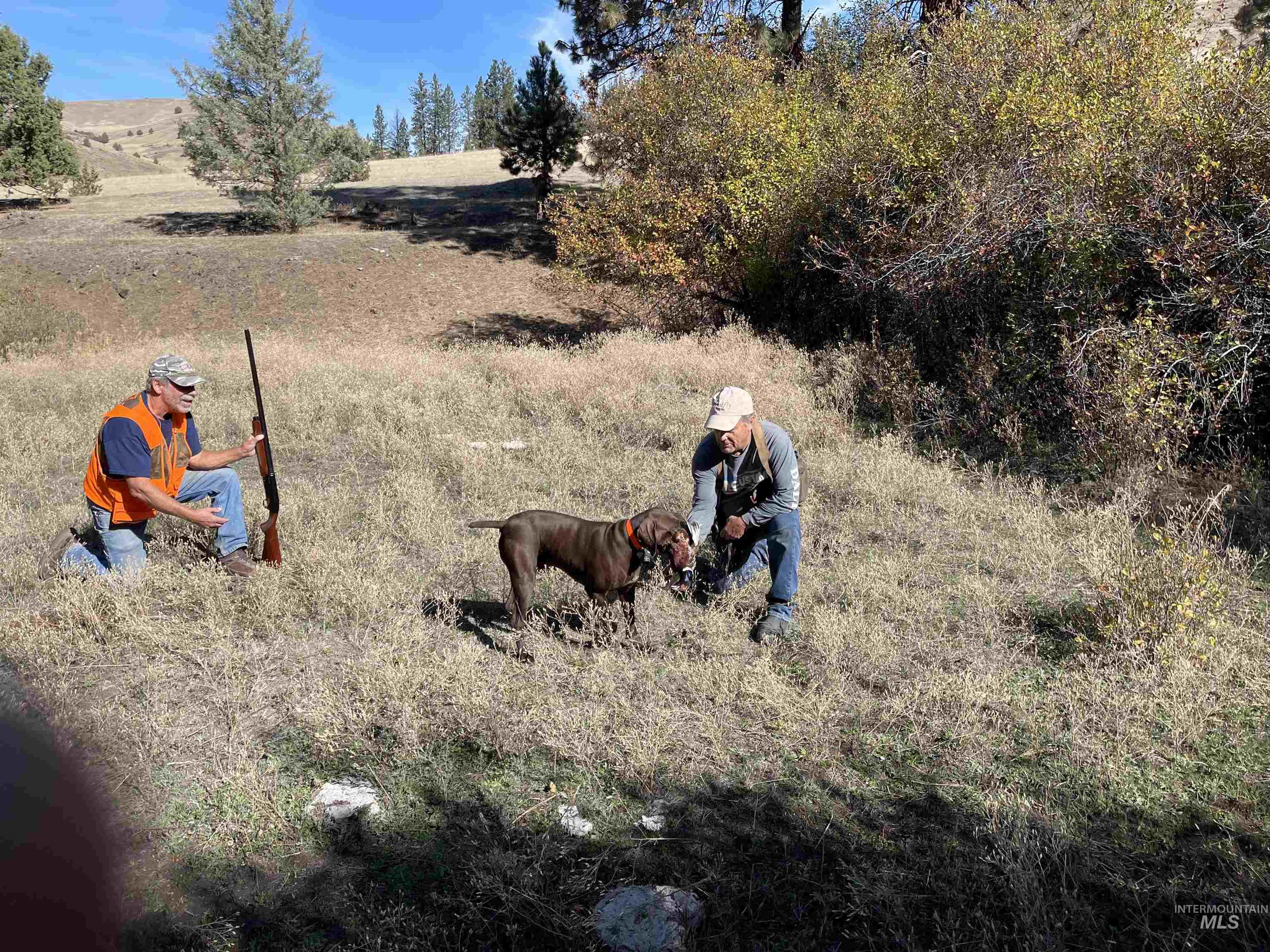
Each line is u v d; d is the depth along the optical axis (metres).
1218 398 7.68
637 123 17.62
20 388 11.88
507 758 3.76
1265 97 8.02
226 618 4.98
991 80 11.64
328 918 2.90
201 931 2.78
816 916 2.93
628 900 2.93
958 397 9.73
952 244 10.41
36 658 4.30
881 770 3.72
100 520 5.35
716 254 16.00
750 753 3.82
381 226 33.34
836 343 13.28
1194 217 7.97
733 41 17.67
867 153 12.80
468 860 3.17
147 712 3.95
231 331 23.02
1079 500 7.07
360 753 3.78
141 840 3.10
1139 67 10.43
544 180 32.62
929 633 4.85
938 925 2.84
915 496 7.04
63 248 27.59
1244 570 5.40
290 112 32.09
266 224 32.81
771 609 4.89
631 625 4.73
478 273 27.52
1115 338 8.09
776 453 4.73
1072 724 3.88
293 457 8.96
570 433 9.11
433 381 11.75
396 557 6.00
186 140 31.03
